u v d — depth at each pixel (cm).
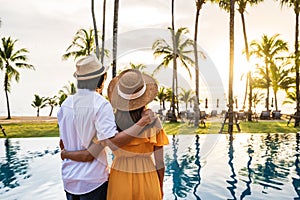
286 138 1221
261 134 1342
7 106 3067
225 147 999
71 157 213
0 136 1375
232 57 1271
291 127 1667
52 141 1213
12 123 2105
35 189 571
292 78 3281
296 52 1892
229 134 1247
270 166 725
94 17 1702
